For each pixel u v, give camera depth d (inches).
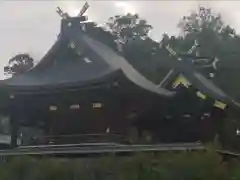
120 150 1031.0
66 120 1180.5
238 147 1270.9
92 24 1480.1
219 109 1227.9
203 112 1217.4
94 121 1163.9
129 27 2298.2
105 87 1151.0
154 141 1136.8
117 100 1155.9
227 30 2303.2
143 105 1165.1
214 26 2326.5
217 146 1092.5
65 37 1288.1
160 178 869.8
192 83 1211.9
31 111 1214.9
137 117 1161.4
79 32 1301.7
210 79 1724.9
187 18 2401.6
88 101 1170.6
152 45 2036.2
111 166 917.8
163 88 1218.6
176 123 1190.9
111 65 1232.8
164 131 1178.6
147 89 1166.3
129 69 1359.5
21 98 1218.6
